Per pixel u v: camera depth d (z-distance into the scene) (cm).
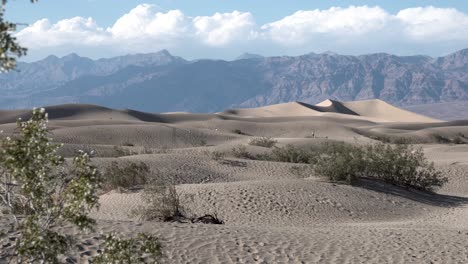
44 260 537
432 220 2091
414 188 2773
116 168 2531
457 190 3133
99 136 6900
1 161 535
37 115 555
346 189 2462
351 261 1186
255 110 19350
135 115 13800
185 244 1191
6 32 448
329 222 1981
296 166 3325
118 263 598
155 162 3145
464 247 1348
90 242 1066
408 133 10300
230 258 1134
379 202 2361
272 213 2042
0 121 11788
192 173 3023
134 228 1259
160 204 1808
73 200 543
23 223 533
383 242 1387
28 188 539
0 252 867
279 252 1216
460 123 14588
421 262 1195
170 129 7400
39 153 542
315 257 1200
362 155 2825
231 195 2209
